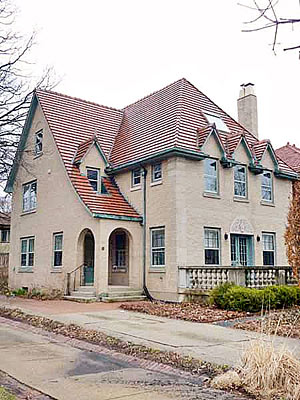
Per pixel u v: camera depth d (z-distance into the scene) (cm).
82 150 2277
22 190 2730
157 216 2027
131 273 2084
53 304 1870
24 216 2664
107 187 2252
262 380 688
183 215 1944
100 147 2292
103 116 2653
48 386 730
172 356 918
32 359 924
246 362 743
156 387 720
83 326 1286
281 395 657
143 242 2088
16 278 2686
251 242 2217
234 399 655
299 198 1614
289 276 1880
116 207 2114
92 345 1059
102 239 1981
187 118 2188
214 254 2052
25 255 2644
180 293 1867
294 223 1598
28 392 702
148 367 860
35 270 2481
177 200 1933
